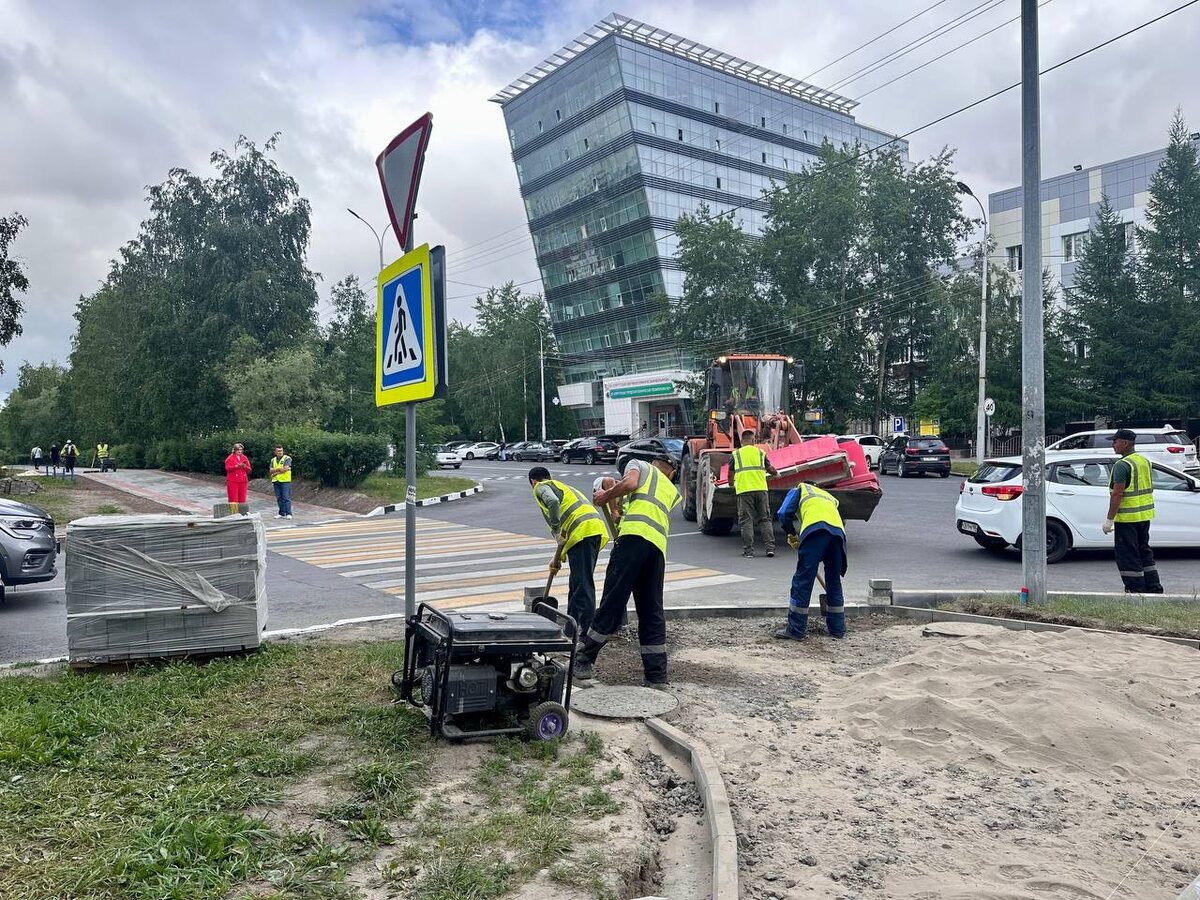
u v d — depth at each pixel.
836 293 45.66
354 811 3.71
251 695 5.43
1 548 9.61
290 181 44.66
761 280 48.12
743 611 8.60
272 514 22.70
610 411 64.25
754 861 3.60
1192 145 36.78
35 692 5.38
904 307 45.12
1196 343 34.84
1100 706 5.12
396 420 32.28
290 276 44.09
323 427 36.28
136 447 50.62
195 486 33.06
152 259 50.97
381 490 26.22
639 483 6.35
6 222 29.02
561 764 4.41
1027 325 8.48
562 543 7.38
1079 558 12.47
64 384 64.88
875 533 15.44
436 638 4.68
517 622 4.71
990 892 3.30
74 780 3.92
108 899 2.90
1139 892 3.32
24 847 3.25
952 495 23.22
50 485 31.45
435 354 4.90
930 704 5.18
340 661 6.32
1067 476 12.03
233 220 42.19
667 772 4.56
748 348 47.19
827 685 6.11
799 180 46.53
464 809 3.82
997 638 7.13
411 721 4.87
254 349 39.69
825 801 4.18
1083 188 50.72
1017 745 4.76
